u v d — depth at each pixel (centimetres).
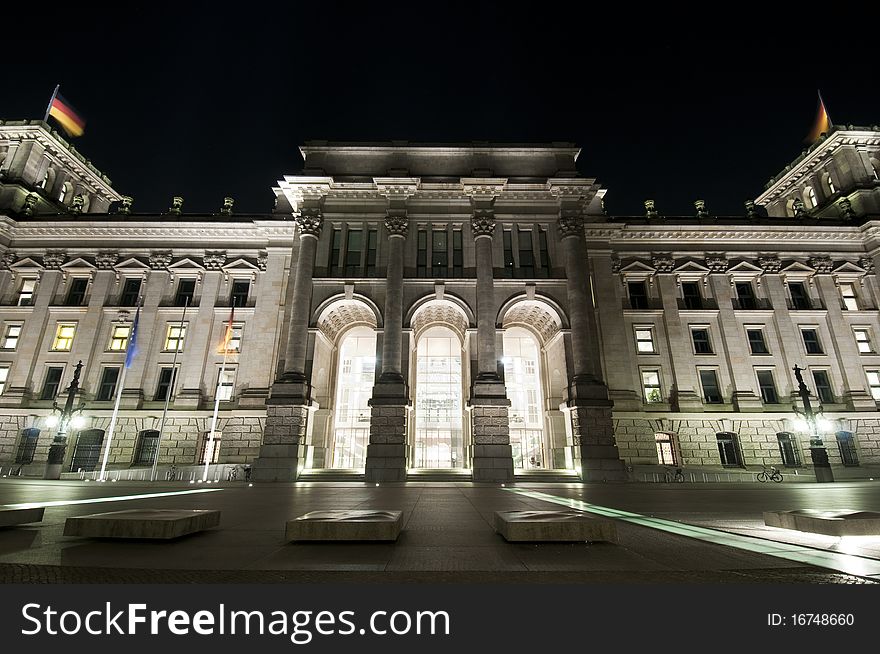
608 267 4497
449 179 4100
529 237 4103
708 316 4459
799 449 4066
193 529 857
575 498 1795
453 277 3928
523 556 679
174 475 3612
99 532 783
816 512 959
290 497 1830
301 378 3644
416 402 4347
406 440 3497
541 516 855
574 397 3575
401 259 3881
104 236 4597
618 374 4172
